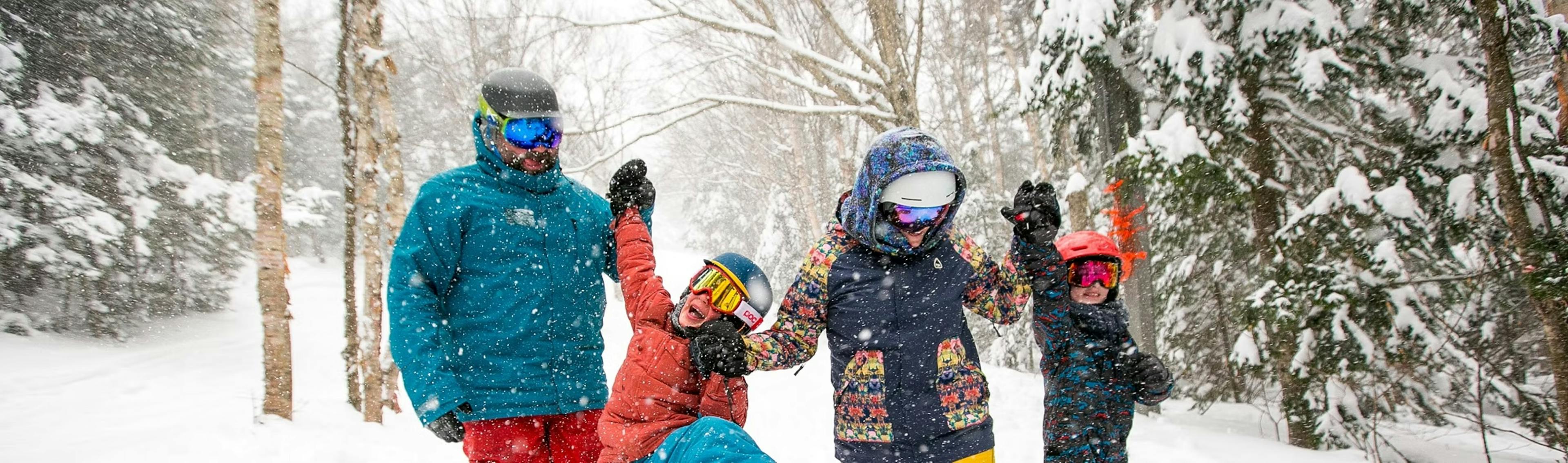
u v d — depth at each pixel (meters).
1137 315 8.04
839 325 2.72
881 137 2.64
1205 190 6.46
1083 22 7.07
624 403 2.52
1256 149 6.80
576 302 2.90
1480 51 6.77
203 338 16.23
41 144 14.33
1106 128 7.75
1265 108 6.78
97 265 14.80
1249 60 6.41
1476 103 5.96
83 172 15.16
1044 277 2.84
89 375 11.29
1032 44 15.54
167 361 13.09
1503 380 6.17
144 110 17.73
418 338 2.54
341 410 8.18
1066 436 3.04
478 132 2.79
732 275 2.52
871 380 2.68
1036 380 10.16
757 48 16.97
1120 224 7.84
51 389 9.92
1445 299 6.67
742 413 2.61
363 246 8.02
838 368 2.77
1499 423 7.12
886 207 2.59
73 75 16.11
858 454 2.72
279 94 7.09
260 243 7.01
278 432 6.41
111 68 17.19
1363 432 6.29
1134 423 6.99
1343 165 6.99
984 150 24.62
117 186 15.77
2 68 14.35
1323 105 6.93
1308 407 6.50
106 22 16.94
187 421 7.23
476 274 2.73
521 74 2.74
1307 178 7.56
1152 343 7.99
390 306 2.59
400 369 2.54
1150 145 6.69
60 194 14.34
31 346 13.48
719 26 11.26
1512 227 4.85
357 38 7.89
